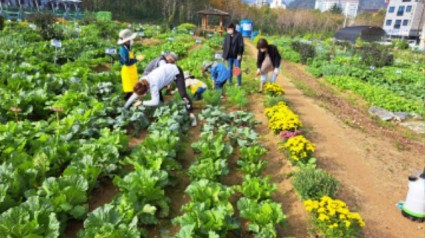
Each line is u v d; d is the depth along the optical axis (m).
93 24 24.36
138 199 4.03
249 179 4.61
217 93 8.09
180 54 17.31
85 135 5.66
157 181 4.25
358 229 3.90
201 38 26.55
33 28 17.30
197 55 16.11
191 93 8.38
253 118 7.57
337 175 5.45
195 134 6.68
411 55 28.97
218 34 31.61
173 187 4.82
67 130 5.48
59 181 3.86
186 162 5.57
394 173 5.73
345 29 42.34
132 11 52.91
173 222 3.68
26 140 4.96
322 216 3.71
